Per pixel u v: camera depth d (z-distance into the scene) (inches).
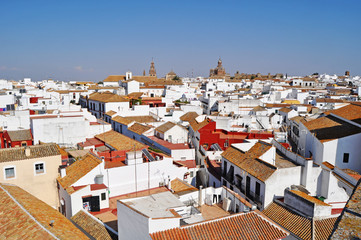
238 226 908.0
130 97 3976.4
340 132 1688.0
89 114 2487.7
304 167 1256.8
